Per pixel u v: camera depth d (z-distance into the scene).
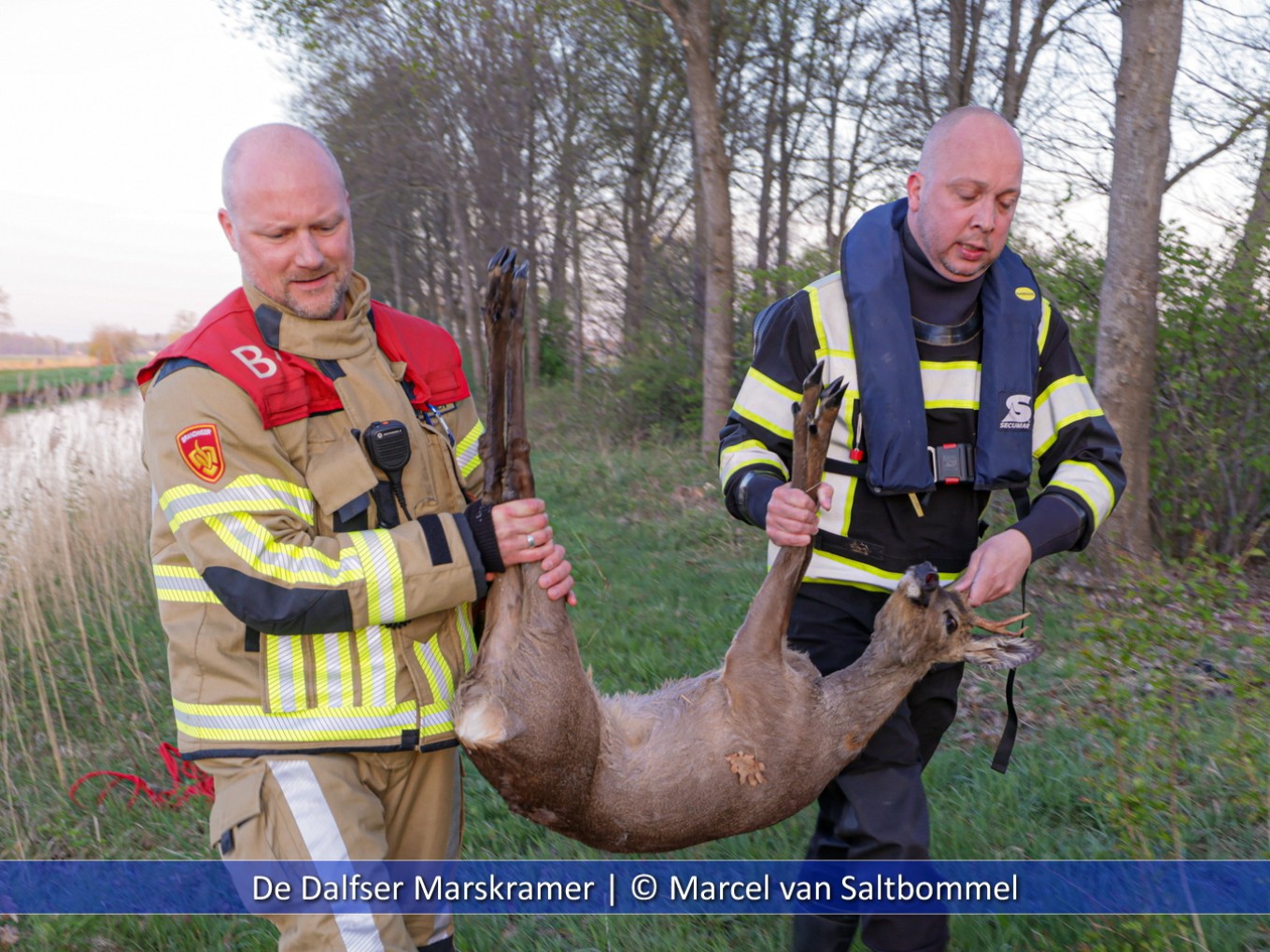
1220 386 8.30
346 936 2.05
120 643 6.31
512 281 2.18
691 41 11.59
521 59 18.94
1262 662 4.26
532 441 16.39
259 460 2.12
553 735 2.25
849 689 2.64
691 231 19.48
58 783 4.67
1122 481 2.87
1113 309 7.51
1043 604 6.57
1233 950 3.21
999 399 2.69
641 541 9.03
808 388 2.43
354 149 23.64
